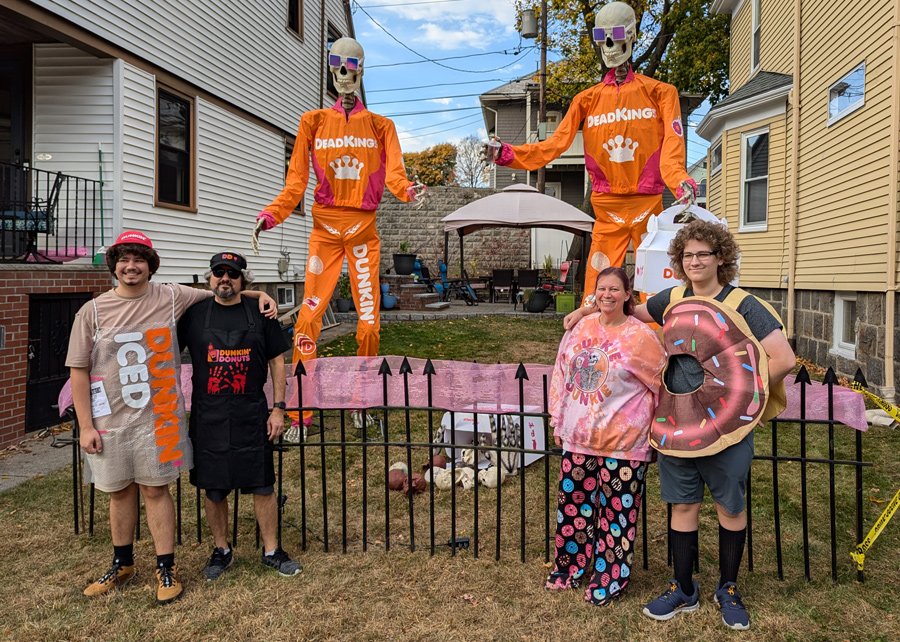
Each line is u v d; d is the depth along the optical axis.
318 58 13.75
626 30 4.26
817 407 3.06
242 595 2.94
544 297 14.45
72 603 2.89
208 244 9.46
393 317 13.28
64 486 4.36
